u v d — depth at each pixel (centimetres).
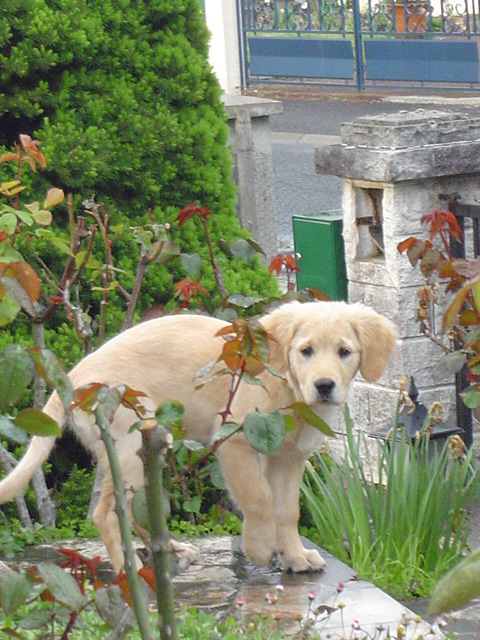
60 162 712
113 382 532
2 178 711
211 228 791
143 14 775
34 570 296
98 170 729
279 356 545
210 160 790
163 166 766
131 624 353
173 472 596
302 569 559
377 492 664
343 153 795
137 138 749
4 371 273
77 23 732
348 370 544
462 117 778
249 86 2566
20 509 638
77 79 743
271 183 1199
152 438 248
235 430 418
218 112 821
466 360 655
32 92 726
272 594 515
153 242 675
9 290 327
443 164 758
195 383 546
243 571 566
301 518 729
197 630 456
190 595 530
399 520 648
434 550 653
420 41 2341
